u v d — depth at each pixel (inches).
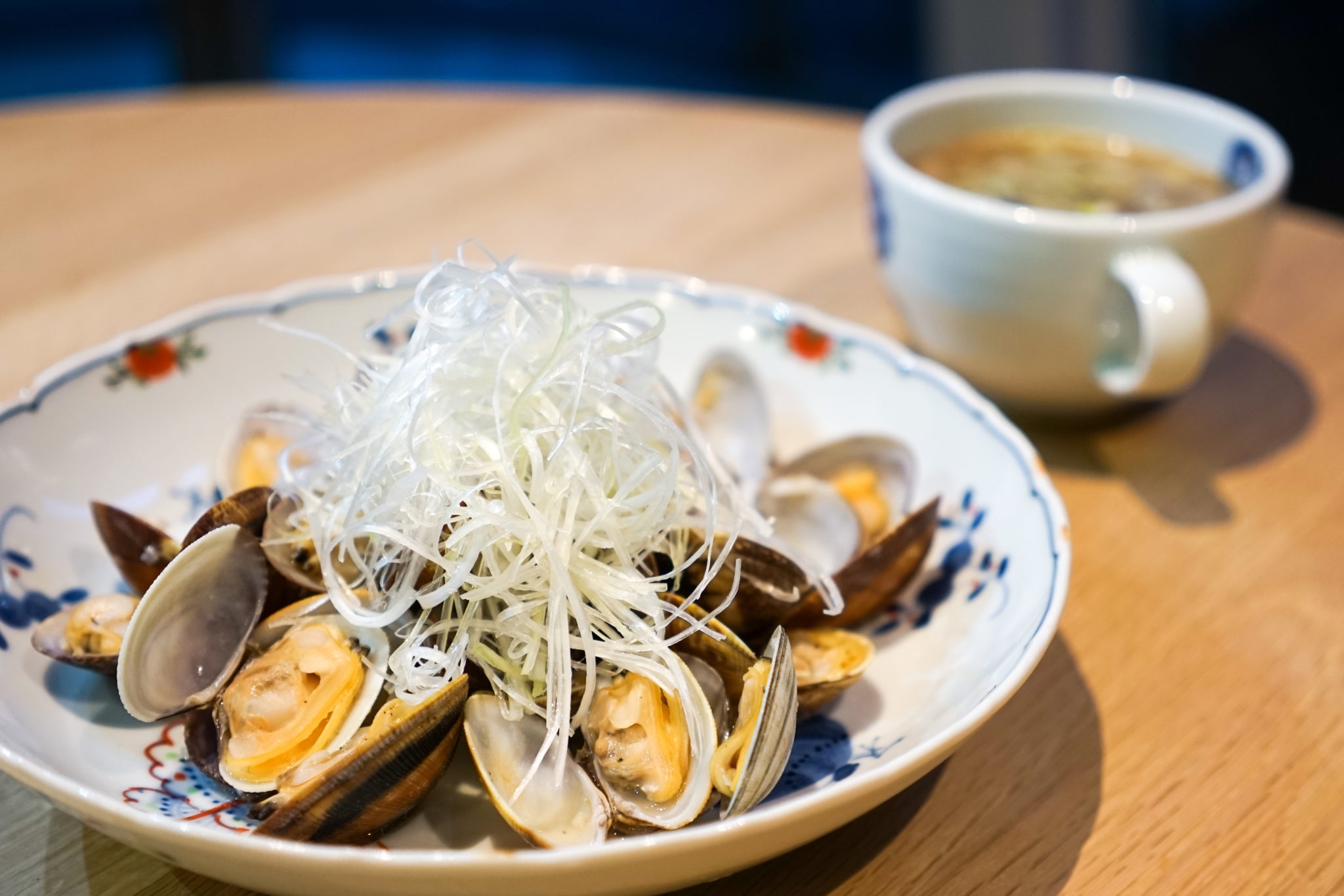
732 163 22.0
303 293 15.2
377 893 10.2
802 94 50.7
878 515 14.2
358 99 23.9
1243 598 14.2
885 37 53.1
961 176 17.1
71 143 21.6
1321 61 42.5
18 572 12.9
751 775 11.0
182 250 18.6
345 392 13.3
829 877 11.5
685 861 10.2
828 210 20.5
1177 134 17.5
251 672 12.0
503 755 11.7
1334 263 19.1
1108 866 11.7
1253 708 13.1
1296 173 38.6
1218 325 15.8
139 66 51.8
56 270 18.0
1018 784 12.3
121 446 14.1
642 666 11.9
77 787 10.3
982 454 14.0
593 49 55.4
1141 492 15.6
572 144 22.5
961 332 16.1
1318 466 15.9
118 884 11.3
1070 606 14.1
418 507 12.3
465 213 19.9
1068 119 18.1
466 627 12.1
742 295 15.8
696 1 56.4
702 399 15.3
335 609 12.5
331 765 10.8
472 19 58.1
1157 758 12.6
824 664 12.7
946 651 12.8
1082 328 15.4
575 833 11.3
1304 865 11.8
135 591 13.1
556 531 12.2
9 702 11.8
